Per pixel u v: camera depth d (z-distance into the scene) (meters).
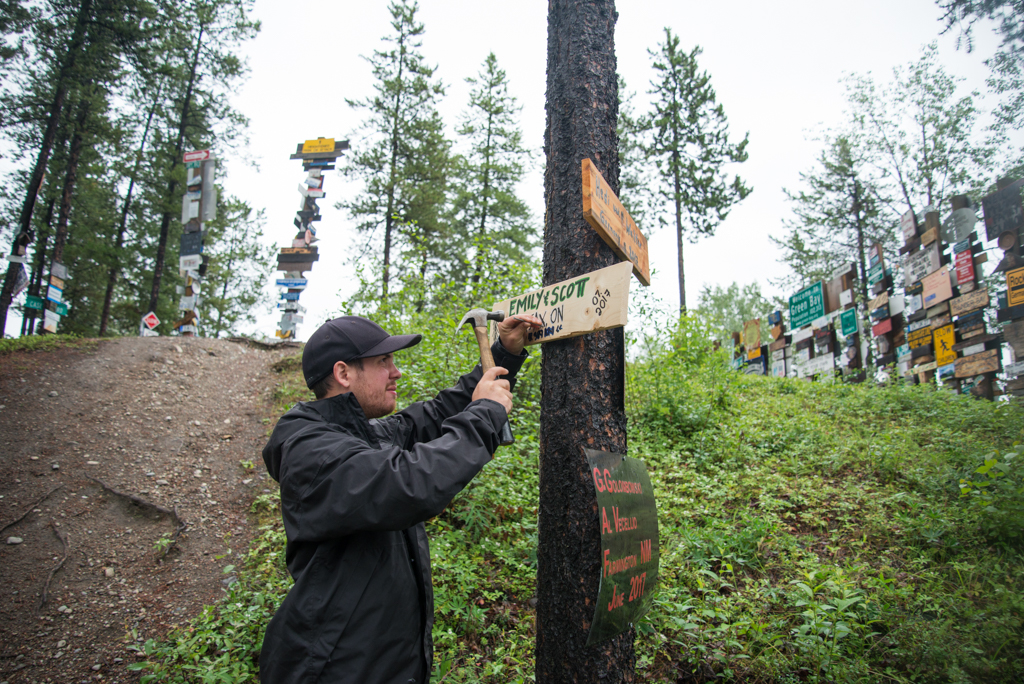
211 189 16.69
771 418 7.67
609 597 1.64
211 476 6.24
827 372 13.36
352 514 1.39
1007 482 4.31
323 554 1.46
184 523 5.36
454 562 4.10
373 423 1.88
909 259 11.20
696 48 21.44
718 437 6.76
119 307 21.41
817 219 23.25
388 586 1.53
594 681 1.81
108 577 4.71
